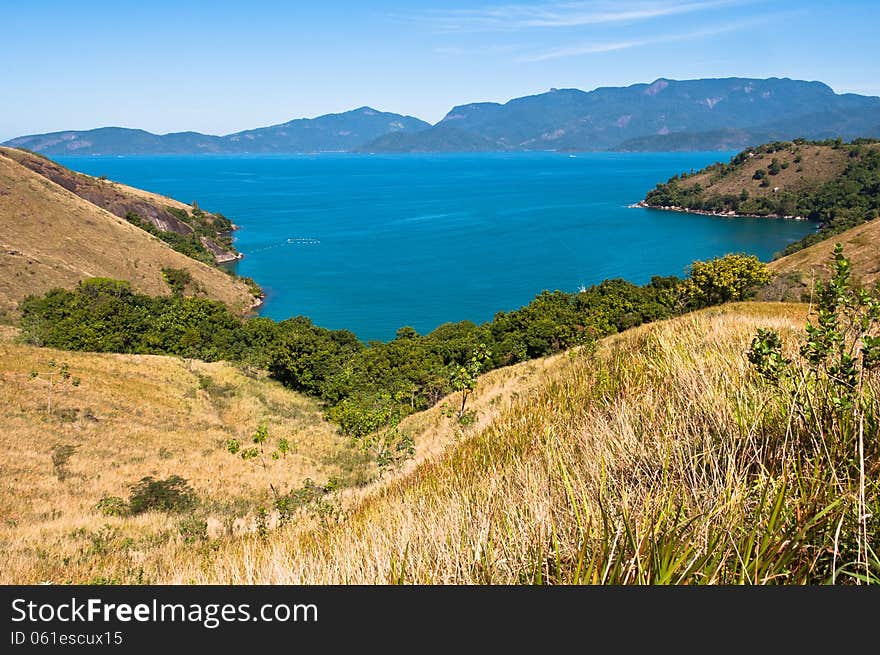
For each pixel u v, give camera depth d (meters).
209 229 191.50
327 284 141.62
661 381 4.86
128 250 127.19
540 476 3.47
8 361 45.41
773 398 3.09
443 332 75.12
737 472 2.59
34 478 29.89
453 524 3.16
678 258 150.38
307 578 3.37
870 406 2.68
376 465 34.28
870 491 2.20
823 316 2.93
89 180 179.50
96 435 38.06
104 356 54.88
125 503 28.16
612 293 71.81
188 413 47.66
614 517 2.42
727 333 6.01
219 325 82.31
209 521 25.73
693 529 2.20
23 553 19.12
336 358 65.38
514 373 35.09
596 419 4.27
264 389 60.03
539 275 141.00
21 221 116.31
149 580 7.34
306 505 19.03
